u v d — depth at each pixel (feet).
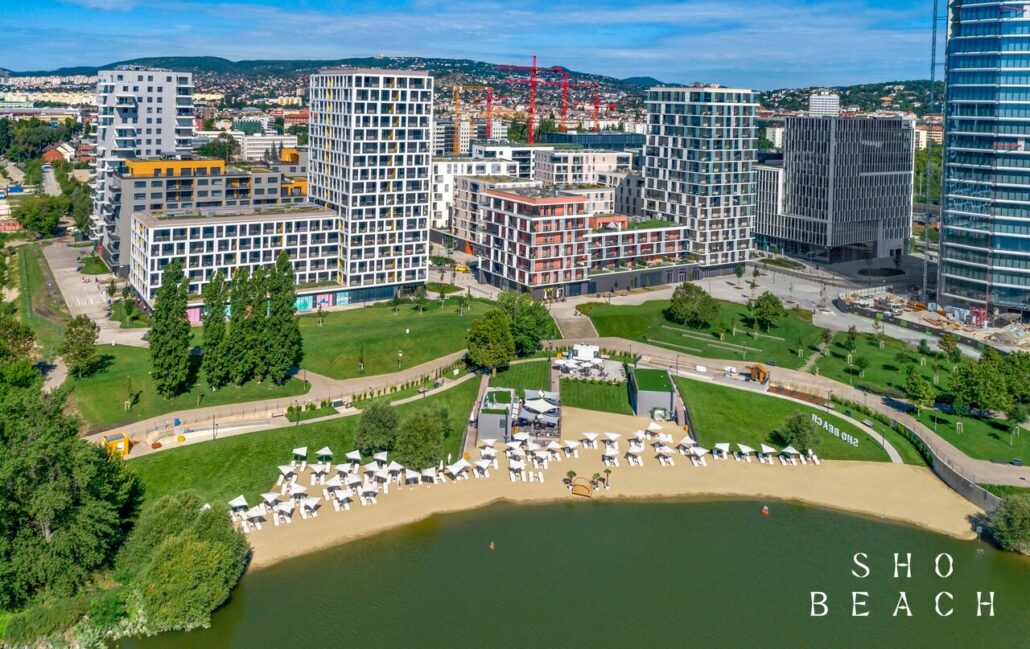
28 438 428.97
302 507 518.37
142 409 642.63
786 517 533.14
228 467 559.79
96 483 451.53
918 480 579.07
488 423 625.00
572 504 543.80
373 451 588.91
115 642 410.52
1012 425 633.20
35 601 426.10
